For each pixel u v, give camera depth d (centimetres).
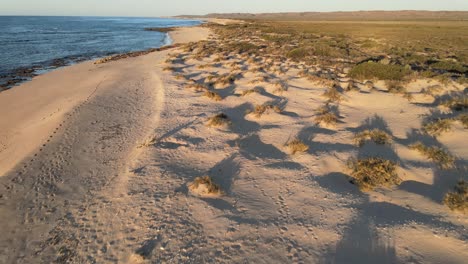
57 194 715
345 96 1414
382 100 1315
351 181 675
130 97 1530
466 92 1364
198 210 592
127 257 489
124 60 2950
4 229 600
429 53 2938
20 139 1088
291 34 5444
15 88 1862
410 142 880
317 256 458
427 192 610
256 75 1923
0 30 6962
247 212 577
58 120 1213
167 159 827
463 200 552
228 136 977
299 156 809
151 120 1170
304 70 2084
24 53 3478
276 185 672
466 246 452
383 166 688
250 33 6150
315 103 1337
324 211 564
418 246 462
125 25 12262
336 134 959
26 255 529
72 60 3133
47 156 915
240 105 1341
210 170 759
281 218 553
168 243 507
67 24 11500
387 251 455
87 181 763
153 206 613
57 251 527
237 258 466
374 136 881
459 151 780
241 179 707
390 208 561
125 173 769
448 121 959
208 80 1881
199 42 4538
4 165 896
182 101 1402
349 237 489
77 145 983
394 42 3962
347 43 3925
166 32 7994
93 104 1412
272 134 980
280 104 1326
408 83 1580
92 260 495
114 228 565
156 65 2562
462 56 2670
